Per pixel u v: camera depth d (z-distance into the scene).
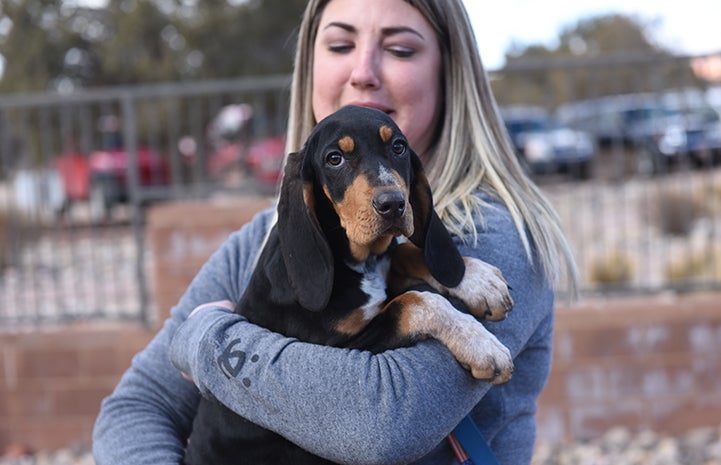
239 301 2.25
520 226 2.21
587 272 6.96
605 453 5.48
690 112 6.46
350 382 1.87
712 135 6.61
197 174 7.30
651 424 5.70
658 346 5.70
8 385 5.98
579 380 5.70
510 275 2.12
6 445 5.99
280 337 2.00
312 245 1.97
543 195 2.46
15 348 5.96
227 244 2.61
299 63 2.72
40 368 5.96
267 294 2.12
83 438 5.98
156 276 6.21
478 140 2.39
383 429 1.83
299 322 2.04
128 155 6.41
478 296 2.00
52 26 21.11
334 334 2.01
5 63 21.31
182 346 2.13
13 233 7.20
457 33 2.46
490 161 2.35
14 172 7.19
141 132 15.21
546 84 7.04
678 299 5.86
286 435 1.93
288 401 1.90
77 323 6.46
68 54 21.31
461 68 2.46
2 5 21.19
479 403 2.16
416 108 2.44
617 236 8.30
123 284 8.84
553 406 5.71
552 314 2.33
